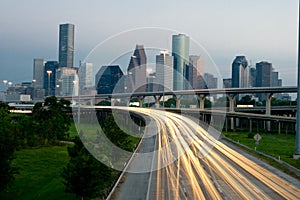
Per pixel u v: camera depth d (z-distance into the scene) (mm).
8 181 30734
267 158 54406
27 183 40219
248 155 56969
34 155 59000
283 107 145250
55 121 74125
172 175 40031
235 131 115000
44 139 71375
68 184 30359
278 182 38062
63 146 70125
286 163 49812
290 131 118125
